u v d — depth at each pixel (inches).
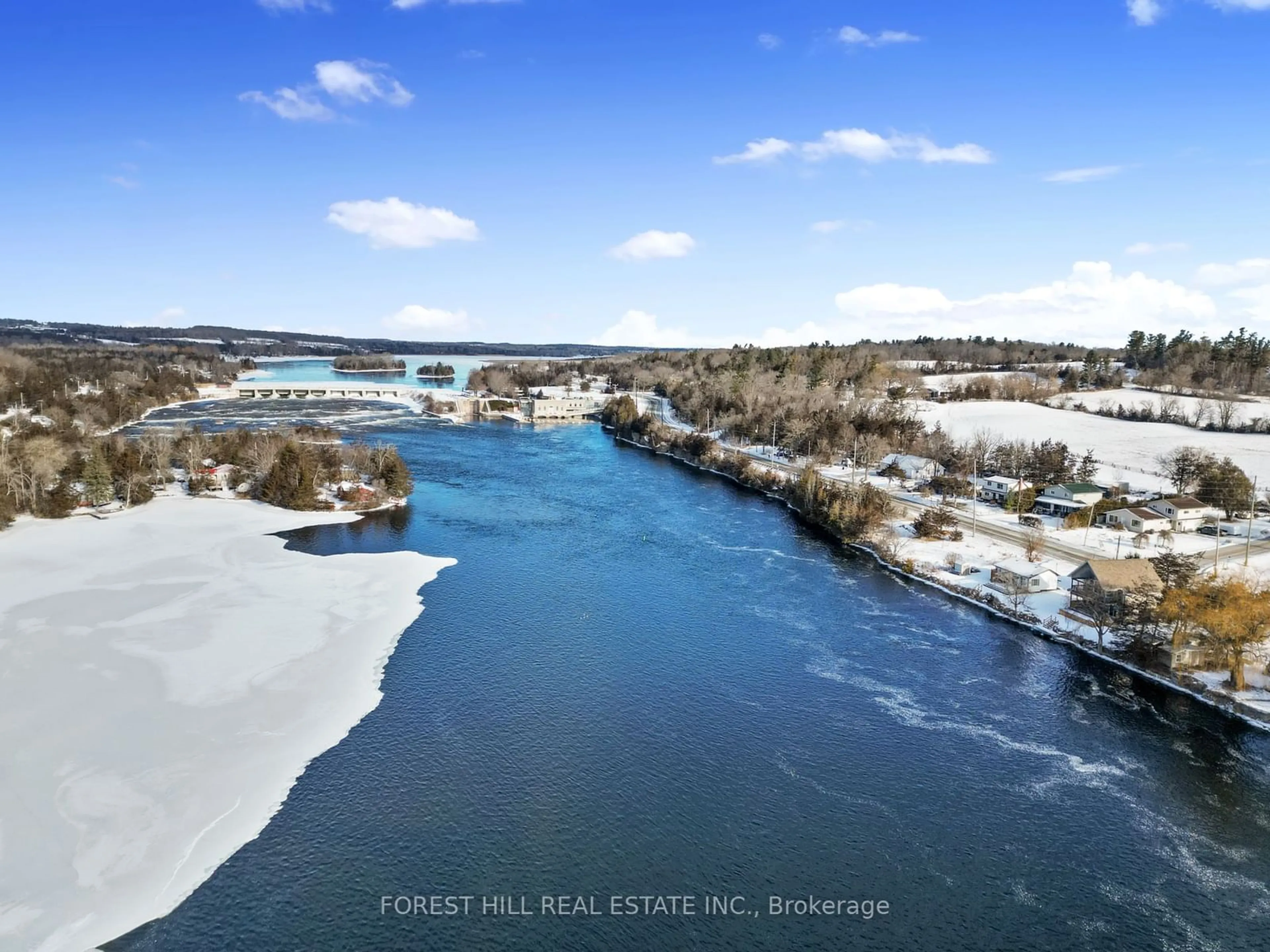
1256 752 2257.6
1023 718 2428.6
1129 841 1886.1
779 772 2128.4
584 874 1728.6
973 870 1781.5
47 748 2079.2
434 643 2847.0
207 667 2571.4
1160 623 2751.0
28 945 1466.5
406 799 1952.5
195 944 1502.2
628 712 2411.4
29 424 6481.3
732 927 1598.2
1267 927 1631.4
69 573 3469.5
